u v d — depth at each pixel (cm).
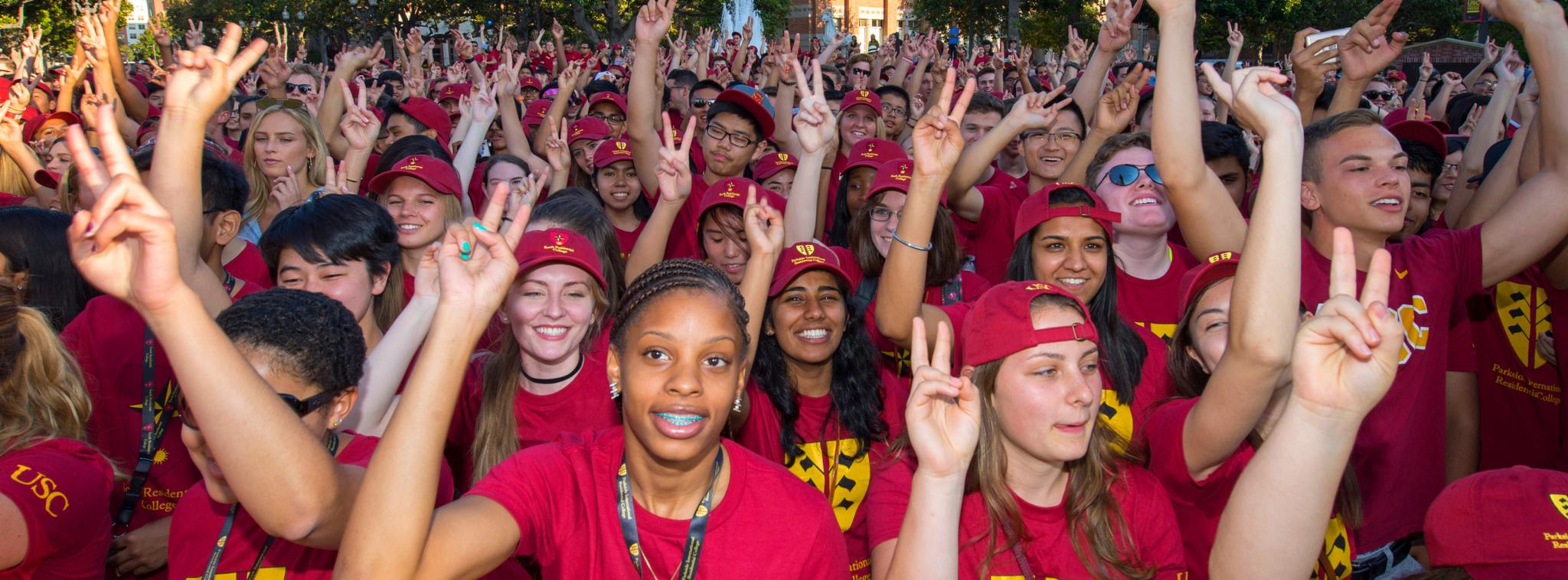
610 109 855
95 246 172
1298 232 230
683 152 435
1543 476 185
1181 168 323
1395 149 334
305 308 229
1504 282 433
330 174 455
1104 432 265
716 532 208
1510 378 435
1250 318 231
